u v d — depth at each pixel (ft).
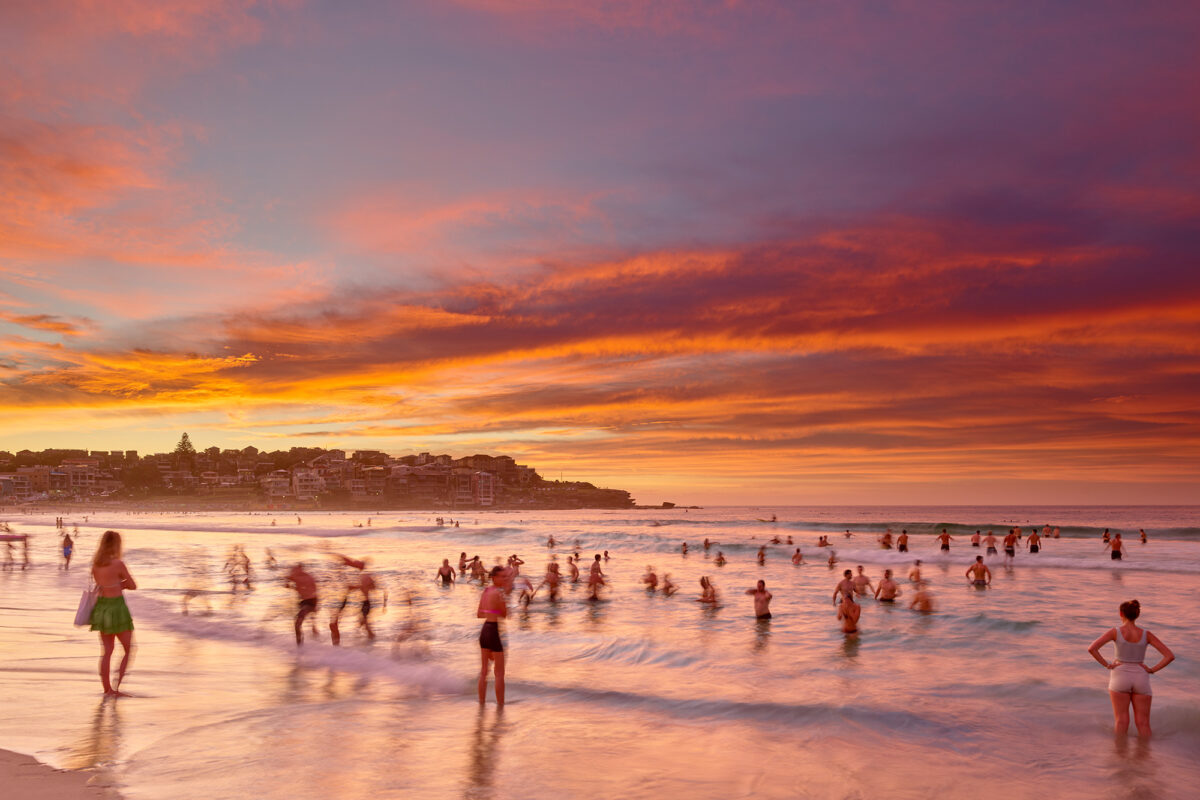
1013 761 27.37
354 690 35.24
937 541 209.77
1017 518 503.20
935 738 30.04
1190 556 141.69
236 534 315.78
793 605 79.71
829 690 38.96
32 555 140.15
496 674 32.55
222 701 31.37
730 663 46.65
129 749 23.34
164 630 52.65
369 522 465.47
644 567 136.05
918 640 57.00
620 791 22.48
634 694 36.24
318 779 21.97
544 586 97.60
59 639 43.80
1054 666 46.68
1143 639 30.37
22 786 19.52
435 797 20.98
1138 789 24.67
